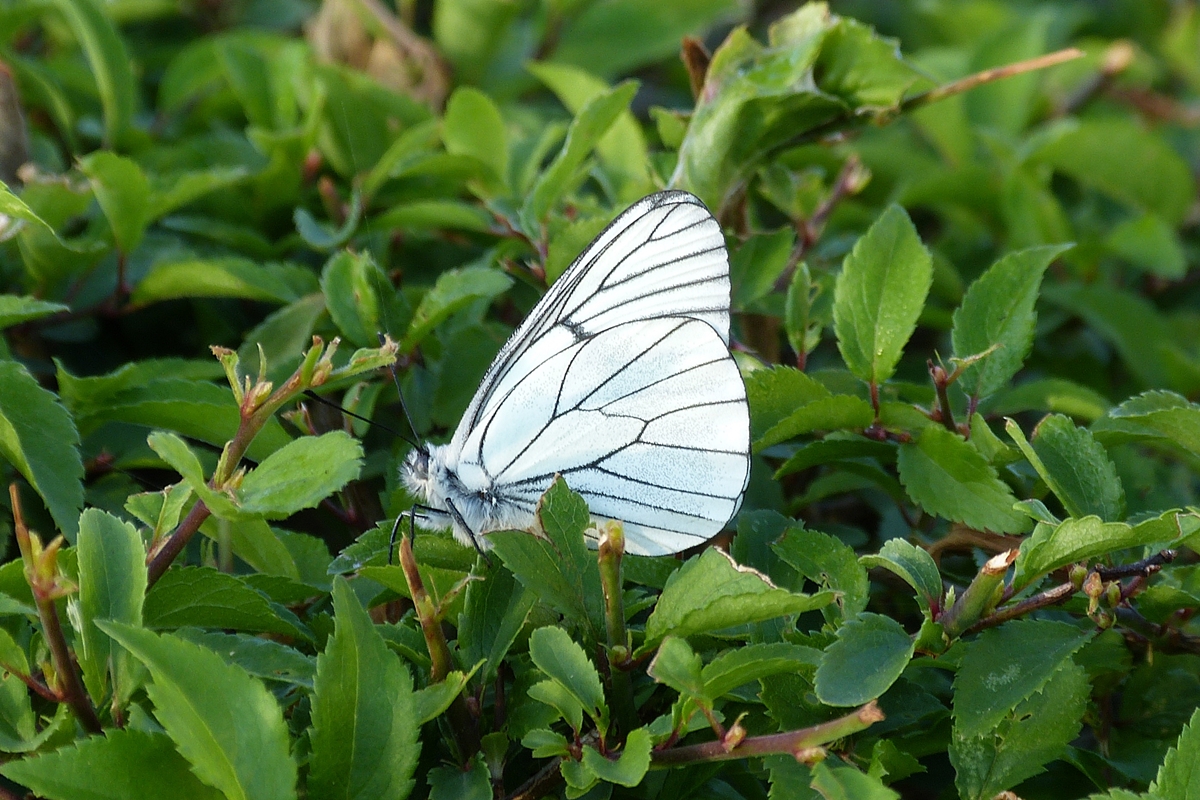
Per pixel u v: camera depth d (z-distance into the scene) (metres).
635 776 0.42
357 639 0.42
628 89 0.48
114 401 0.46
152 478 0.47
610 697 0.43
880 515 0.48
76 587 0.42
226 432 0.46
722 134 0.48
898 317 0.46
